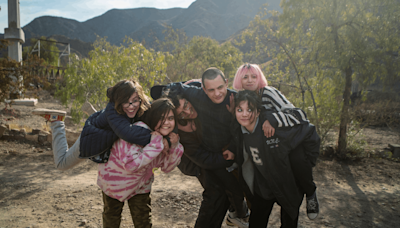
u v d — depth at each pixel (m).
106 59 8.63
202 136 2.68
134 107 2.21
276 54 8.83
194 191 4.98
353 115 8.19
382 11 7.67
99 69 8.05
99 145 2.20
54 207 4.11
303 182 2.55
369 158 8.38
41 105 16.36
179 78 14.41
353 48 7.74
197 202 4.42
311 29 8.20
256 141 2.43
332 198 4.95
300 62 8.51
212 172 2.77
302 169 2.48
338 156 8.15
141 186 2.38
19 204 4.20
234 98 2.47
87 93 8.26
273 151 2.39
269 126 2.36
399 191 5.52
